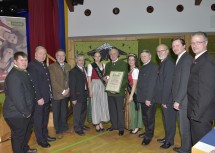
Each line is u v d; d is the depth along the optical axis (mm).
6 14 3879
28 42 3873
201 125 1997
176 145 2924
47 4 4109
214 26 5172
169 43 5070
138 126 3350
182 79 2350
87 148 2932
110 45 5156
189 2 5117
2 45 3436
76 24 5207
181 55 2457
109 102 3293
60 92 3104
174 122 2781
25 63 2352
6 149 2930
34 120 2865
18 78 2252
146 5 5145
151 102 2816
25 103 2301
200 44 2018
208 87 1907
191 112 2121
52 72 3061
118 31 5219
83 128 3592
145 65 2896
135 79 3078
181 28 5188
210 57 1992
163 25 5188
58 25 4531
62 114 3326
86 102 3391
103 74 3307
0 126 3150
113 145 3004
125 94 3305
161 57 2707
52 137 3227
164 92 2637
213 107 1973
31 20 3789
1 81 3422
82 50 5188
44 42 4020
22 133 2404
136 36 5121
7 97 2330
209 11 5148
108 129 3533
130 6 5152
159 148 2873
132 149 2877
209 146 1377
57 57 3141
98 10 5180
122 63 3166
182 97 2367
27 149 2752
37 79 2740
